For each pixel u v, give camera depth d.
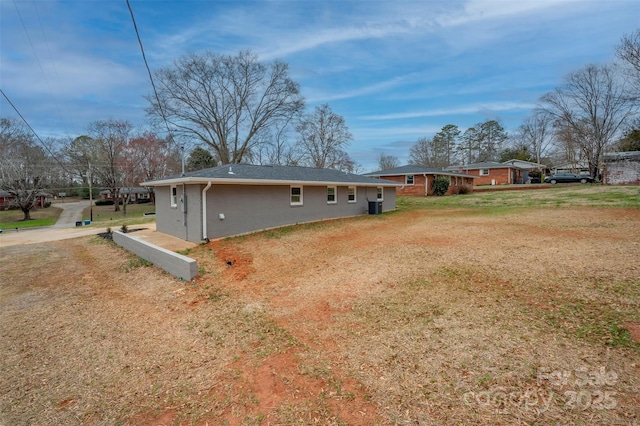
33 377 3.36
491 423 2.25
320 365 3.21
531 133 46.41
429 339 3.50
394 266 6.41
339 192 15.41
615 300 4.06
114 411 2.75
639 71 14.63
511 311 4.02
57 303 5.67
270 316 4.55
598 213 11.68
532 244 7.46
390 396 2.64
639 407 2.28
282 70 27.06
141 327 4.54
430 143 54.09
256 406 2.68
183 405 2.77
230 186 10.56
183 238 10.73
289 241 9.78
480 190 28.05
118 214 30.14
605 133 26.05
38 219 27.89
